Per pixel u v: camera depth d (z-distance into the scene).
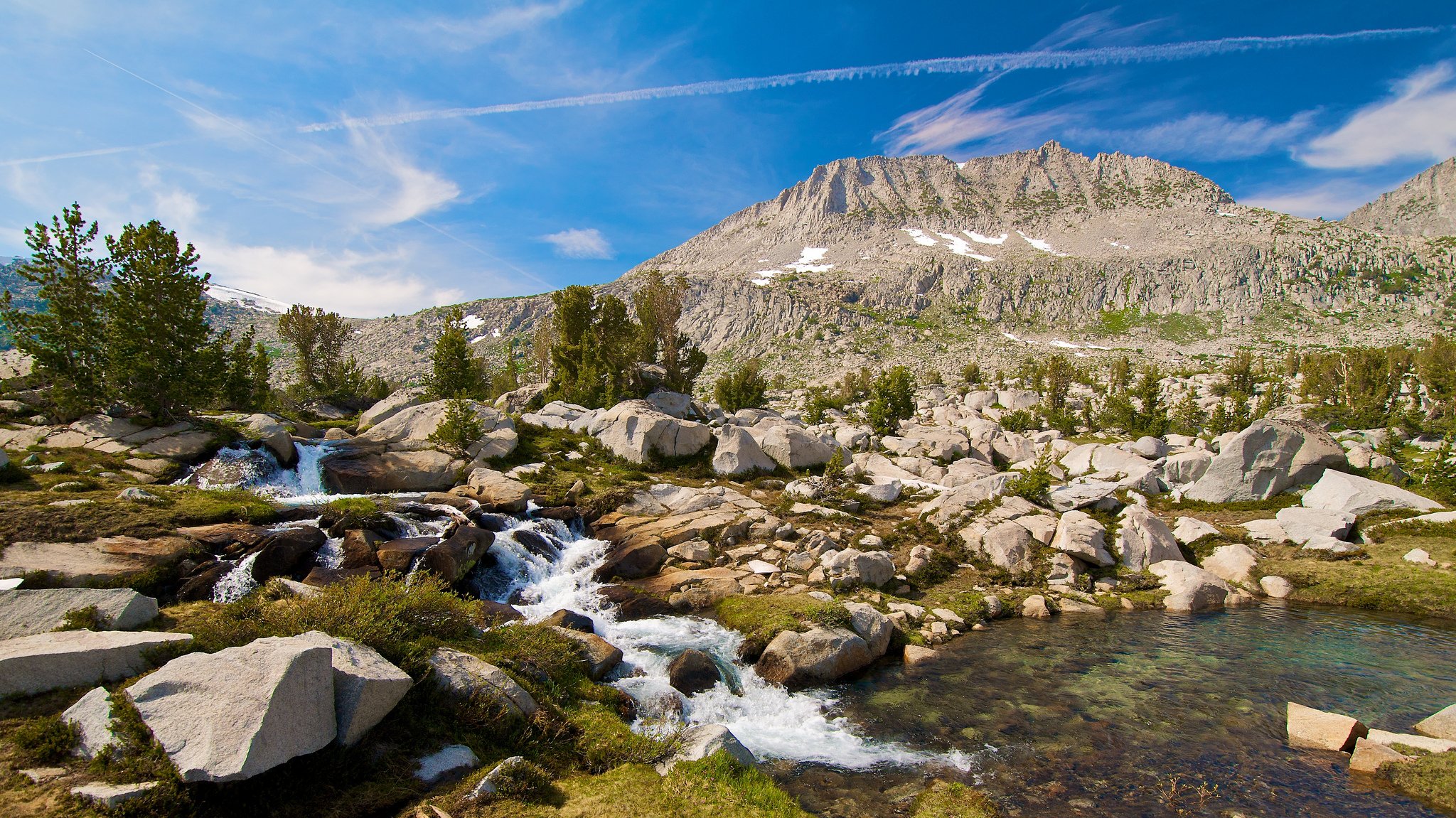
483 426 33.31
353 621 11.05
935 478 37.00
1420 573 22.14
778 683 15.45
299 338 57.88
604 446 35.69
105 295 26.97
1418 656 17.00
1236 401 64.31
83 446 24.27
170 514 18.22
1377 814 10.13
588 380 47.94
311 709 8.45
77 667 9.23
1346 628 19.41
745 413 50.03
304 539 18.05
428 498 24.52
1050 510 27.78
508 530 23.08
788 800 9.91
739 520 25.81
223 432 27.44
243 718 7.80
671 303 61.56
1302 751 12.19
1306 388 72.12
